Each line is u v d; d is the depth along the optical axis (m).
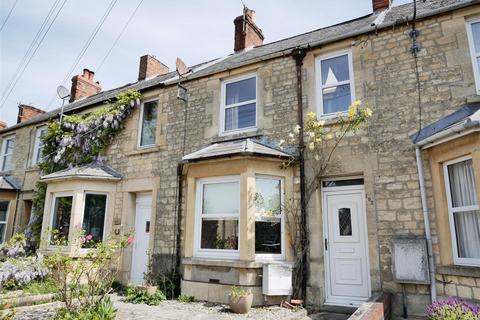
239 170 6.78
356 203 6.51
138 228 9.04
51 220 9.45
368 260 6.09
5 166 14.50
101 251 5.80
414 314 5.28
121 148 9.77
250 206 6.53
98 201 9.34
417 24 6.38
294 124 7.17
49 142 11.38
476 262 4.88
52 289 7.02
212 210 7.23
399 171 5.89
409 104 6.09
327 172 6.54
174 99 9.16
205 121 8.45
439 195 5.38
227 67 8.30
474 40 6.01
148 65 13.67
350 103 6.86
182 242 7.88
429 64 6.09
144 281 7.89
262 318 5.28
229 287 6.46
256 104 7.84
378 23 6.88
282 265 6.22
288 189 6.83
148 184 8.85
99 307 5.09
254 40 11.81
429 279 5.18
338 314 5.83
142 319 5.23
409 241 5.38
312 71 7.27
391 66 6.41
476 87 5.67
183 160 7.43
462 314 3.95
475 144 4.78
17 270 7.48
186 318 5.29
